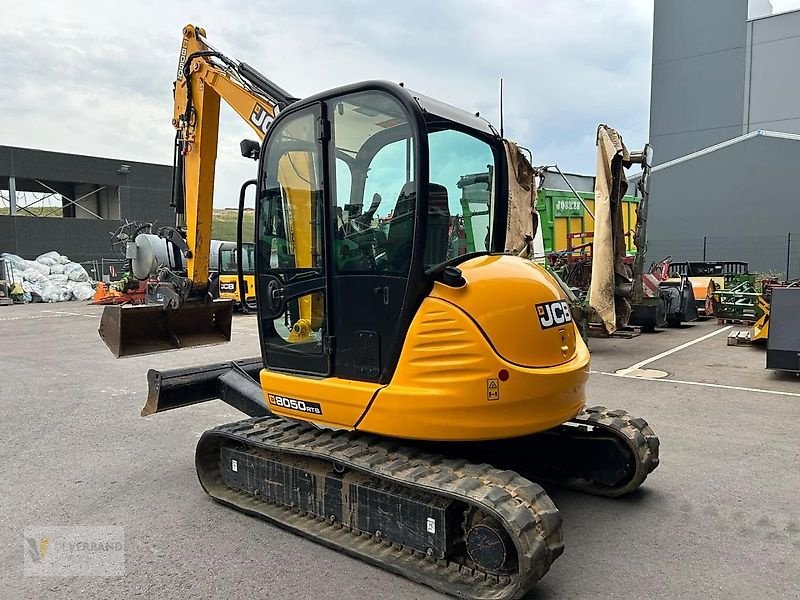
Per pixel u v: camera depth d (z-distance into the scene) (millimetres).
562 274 11992
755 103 24781
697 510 4082
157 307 5848
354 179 3521
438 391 3203
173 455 5398
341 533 3686
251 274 17828
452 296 3230
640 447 4109
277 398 3977
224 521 4051
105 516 4145
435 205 3449
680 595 3088
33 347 11898
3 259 24844
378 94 3436
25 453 5465
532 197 8688
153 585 3266
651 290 12312
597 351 10484
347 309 3566
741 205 21016
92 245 30969
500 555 2961
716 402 6844
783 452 5148
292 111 3820
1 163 28500
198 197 5773
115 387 8188
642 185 9656
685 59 26281
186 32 5922
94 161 30984
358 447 3619
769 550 3537
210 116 5750
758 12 26438
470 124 3820
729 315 14211
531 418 3285
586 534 3760
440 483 3098
